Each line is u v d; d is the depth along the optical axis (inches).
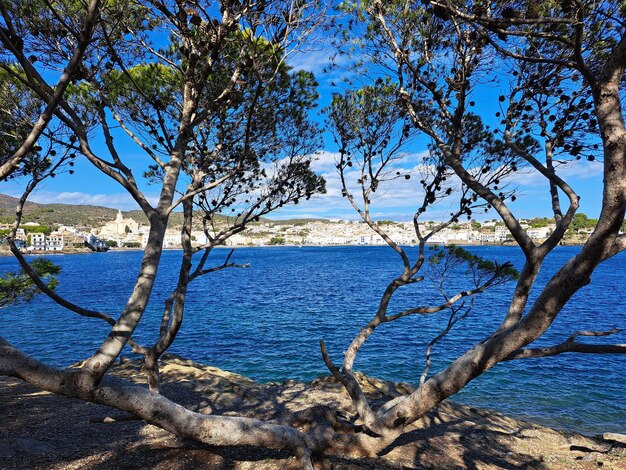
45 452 245.0
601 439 405.7
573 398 562.6
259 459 238.1
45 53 195.5
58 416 336.8
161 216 166.1
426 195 241.6
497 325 1068.5
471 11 173.8
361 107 248.2
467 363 174.7
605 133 124.0
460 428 372.8
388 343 886.4
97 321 1195.9
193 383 454.9
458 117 192.2
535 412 517.3
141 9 199.6
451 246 290.7
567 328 1034.7
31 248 7352.4
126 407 147.7
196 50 188.1
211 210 257.9
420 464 260.8
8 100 209.9
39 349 863.7
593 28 181.5
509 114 206.1
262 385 503.2
